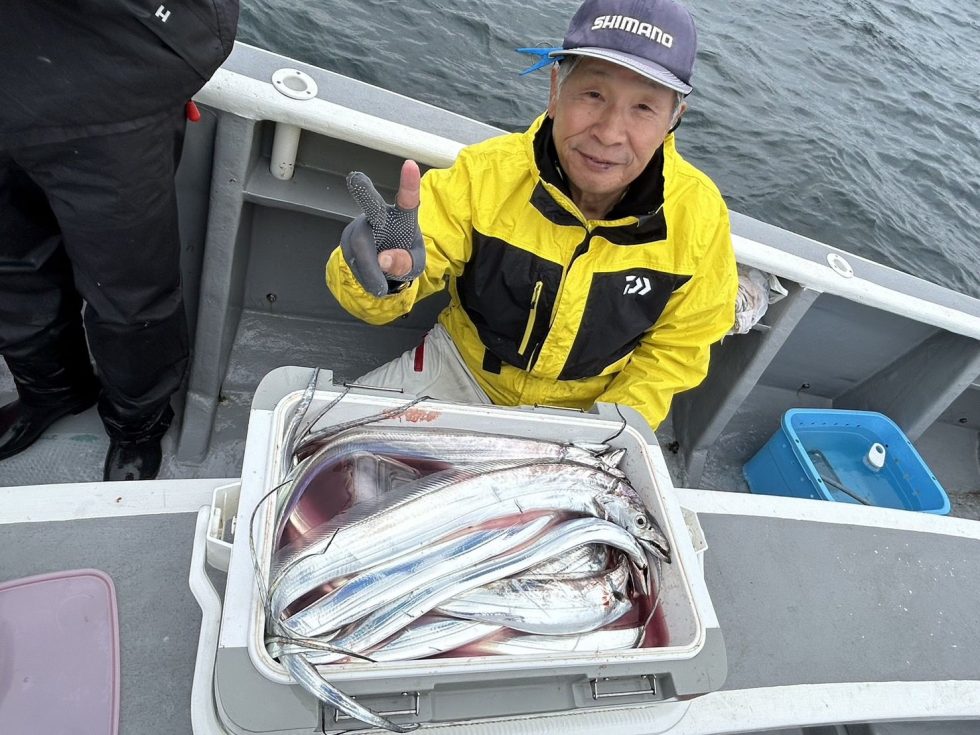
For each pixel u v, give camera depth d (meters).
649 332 1.79
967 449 3.01
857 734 1.51
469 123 1.91
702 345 1.74
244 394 2.24
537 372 1.75
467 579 1.10
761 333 2.20
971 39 9.64
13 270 1.55
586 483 1.30
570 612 1.13
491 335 1.74
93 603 1.20
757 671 1.42
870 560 1.69
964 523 1.87
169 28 1.21
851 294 2.09
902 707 1.45
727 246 1.65
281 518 1.07
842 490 2.47
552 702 1.01
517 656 0.95
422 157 1.75
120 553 1.27
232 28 1.35
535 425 1.36
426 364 1.95
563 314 1.61
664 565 1.22
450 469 1.25
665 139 1.56
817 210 5.59
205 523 1.12
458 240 1.60
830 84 7.43
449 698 0.97
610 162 1.37
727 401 2.32
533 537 1.18
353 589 1.04
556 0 6.59
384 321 1.51
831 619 1.55
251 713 0.87
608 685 1.04
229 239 1.80
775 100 6.79
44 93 1.19
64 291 1.69
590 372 1.76
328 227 2.19
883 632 1.56
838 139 6.49
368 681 0.91
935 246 5.66
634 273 1.59
